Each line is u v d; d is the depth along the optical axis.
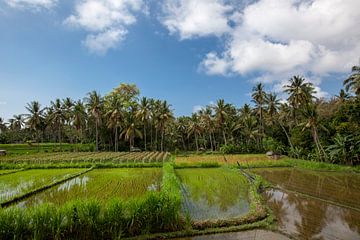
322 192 20.69
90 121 73.56
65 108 68.50
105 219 11.17
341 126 42.97
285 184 24.38
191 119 78.19
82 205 11.22
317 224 13.00
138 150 68.81
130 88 77.62
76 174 28.91
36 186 21.81
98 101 63.09
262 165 39.19
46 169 35.38
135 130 66.12
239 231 12.08
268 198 18.70
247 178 27.05
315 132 44.44
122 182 24.47
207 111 72.62
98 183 23.92
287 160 44.47
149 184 23.33
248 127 68.38
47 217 10.54
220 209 15.34
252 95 64.88
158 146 79.75
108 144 75.75
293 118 61.22
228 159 48.81
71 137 83.25
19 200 17.66
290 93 50.03
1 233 9.93
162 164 38.59
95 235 11.00
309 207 16.23
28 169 35.31
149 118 69.12
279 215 14.54
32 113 69.06
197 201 17.25
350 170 33.84
